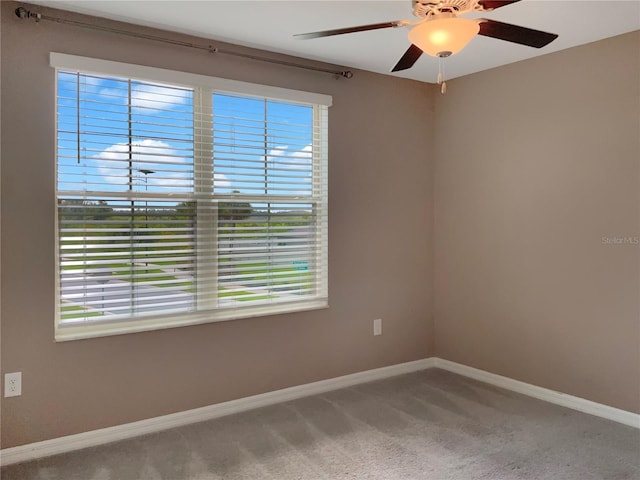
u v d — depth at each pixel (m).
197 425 2.95
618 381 2.97
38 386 2.56
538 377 3.39
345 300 3.63
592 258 3.07
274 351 3.31
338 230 3.57
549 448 2.64
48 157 2.55
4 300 2.47
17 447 2.52
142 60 2.77
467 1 1.86
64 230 2.65
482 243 3.72
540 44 2.10
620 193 2.92
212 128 3.08
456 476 2.36
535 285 3.39
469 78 3.76
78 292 2.69
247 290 3.25
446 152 3.97
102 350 2.72
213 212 3.11
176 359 2.95
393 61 3.41
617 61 2.91
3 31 2.43
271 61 3.19
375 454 2.58
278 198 3.38
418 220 4.00
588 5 2.46
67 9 2.52
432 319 4.11
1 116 2.44
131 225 2.84
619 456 2.55
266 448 2.65
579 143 3.11
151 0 2.40
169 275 2.97
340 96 3.53
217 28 2.78
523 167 3.42
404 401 3.33
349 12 2.55
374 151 3.73
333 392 3.51
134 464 2.49
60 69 2.59
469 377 3.83
